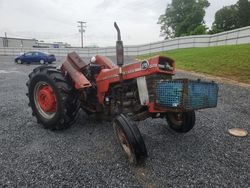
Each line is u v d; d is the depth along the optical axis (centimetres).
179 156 292
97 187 228
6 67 1614
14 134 364
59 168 262
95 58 392
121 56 294
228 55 1252
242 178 247
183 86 254
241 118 450
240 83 770
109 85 344
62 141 336
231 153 304
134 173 253
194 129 388
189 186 231
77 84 338
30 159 283
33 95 398
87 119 430
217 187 231
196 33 4222
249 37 2056
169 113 352
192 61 1312
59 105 349
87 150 307
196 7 5100
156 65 278
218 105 542
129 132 260
